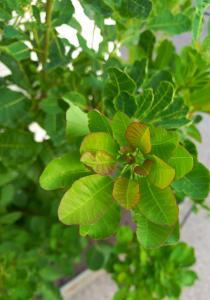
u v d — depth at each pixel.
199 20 0.23
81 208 0.18
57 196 0.47
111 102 0.24
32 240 0.45
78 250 0.44
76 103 0.30
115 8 0.25
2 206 0.44
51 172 0.19
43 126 0.36
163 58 0.31
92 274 0.57
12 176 0.41
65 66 0.31
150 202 0.18
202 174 0.20
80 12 0.33
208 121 0.66
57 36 0.29
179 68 0.29
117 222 0.20
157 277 0.38
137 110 0.22
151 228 0.19
